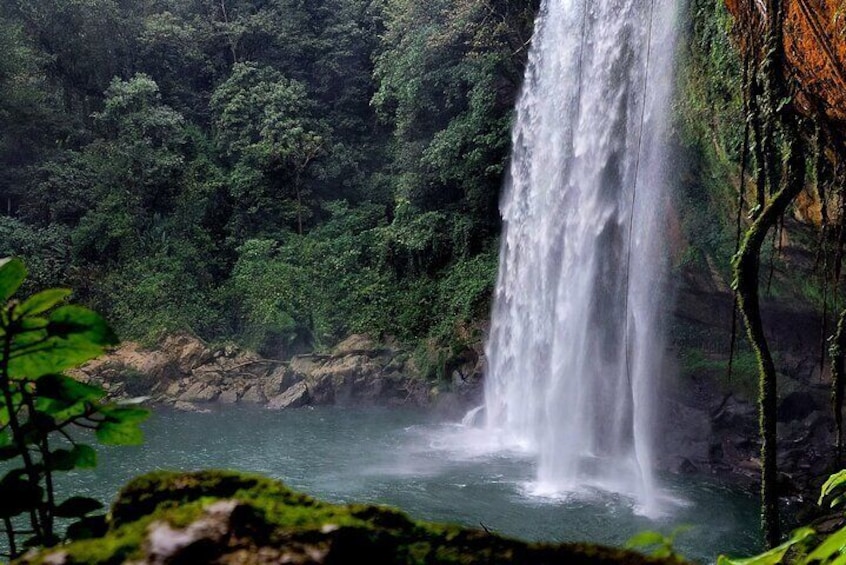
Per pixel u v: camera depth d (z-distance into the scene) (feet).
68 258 88.28
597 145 59.31
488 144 76.02
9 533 5.16
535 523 36.11
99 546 4.02
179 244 93.25
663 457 49.80
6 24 93.81
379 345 77.66
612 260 58.54
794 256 45.93
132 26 106.73
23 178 93.50
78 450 5.41
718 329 54.85
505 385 67.97
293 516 4.40
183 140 99.91
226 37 113.19
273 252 95.30
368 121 112.16
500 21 76.64
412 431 60.23
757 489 43.39
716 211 50.98
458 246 80.74
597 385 58.70
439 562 4.27
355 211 99.04
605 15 57.77
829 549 4.85
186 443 53.42
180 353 76.84
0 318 4.65
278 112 102.12
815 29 21.07
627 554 4.35
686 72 46.09
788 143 22.67
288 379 75.31
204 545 4.07
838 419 25.85
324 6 115.75
